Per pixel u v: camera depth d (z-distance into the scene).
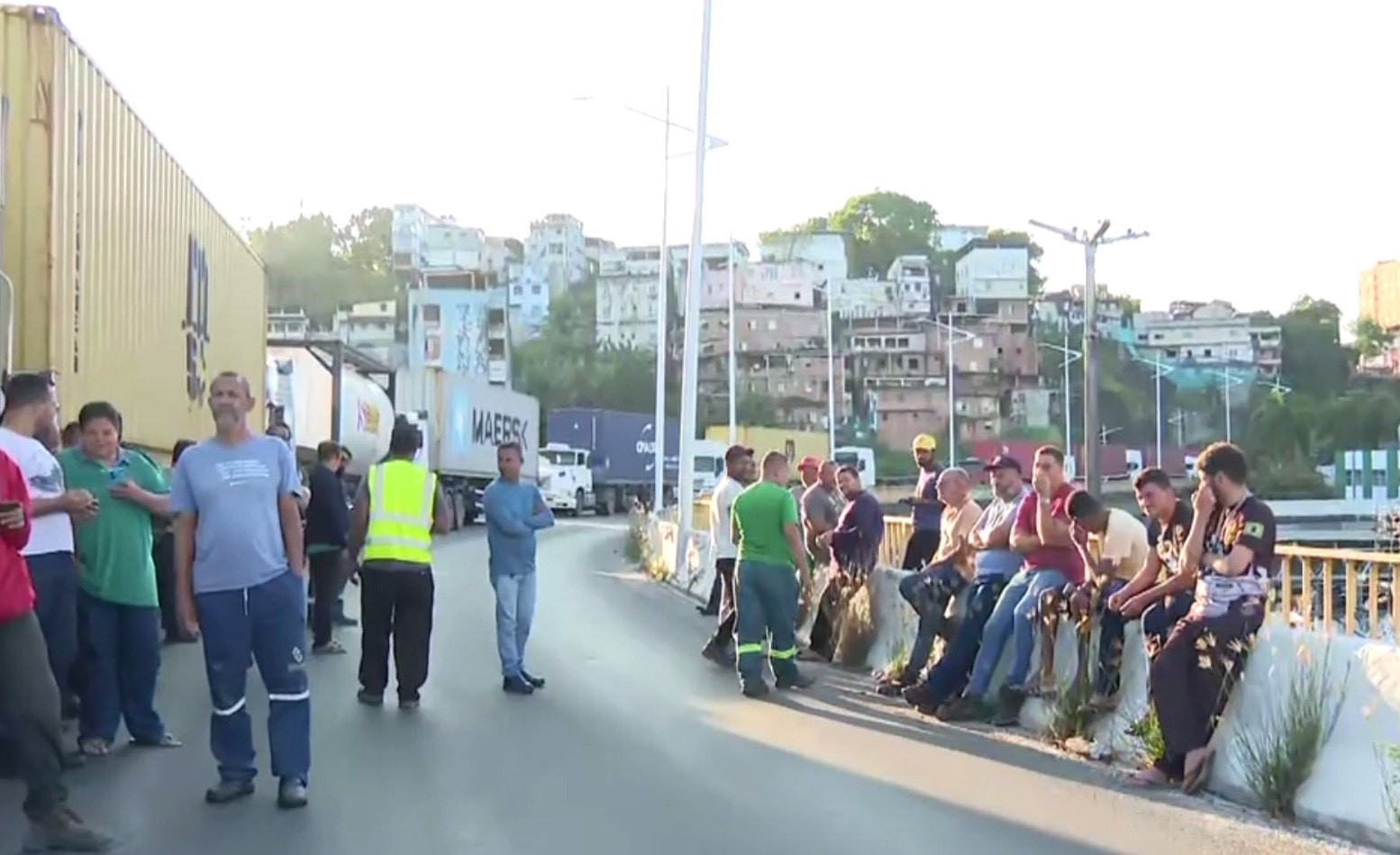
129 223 14.56
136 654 9.12
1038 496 10.48
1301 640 8.09
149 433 15.70
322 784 8.32
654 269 130.75
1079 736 9.59
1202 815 7.89
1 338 9.16
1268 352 111.06
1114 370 105.81
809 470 15.64
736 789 8.36
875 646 13.31
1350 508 51.50
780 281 121.50
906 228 134.25
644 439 69.38
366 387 32.34
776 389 117.94
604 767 8.91
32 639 6.76
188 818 7.50
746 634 11.93
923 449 13.86
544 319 138.12
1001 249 122.81
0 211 10.06
